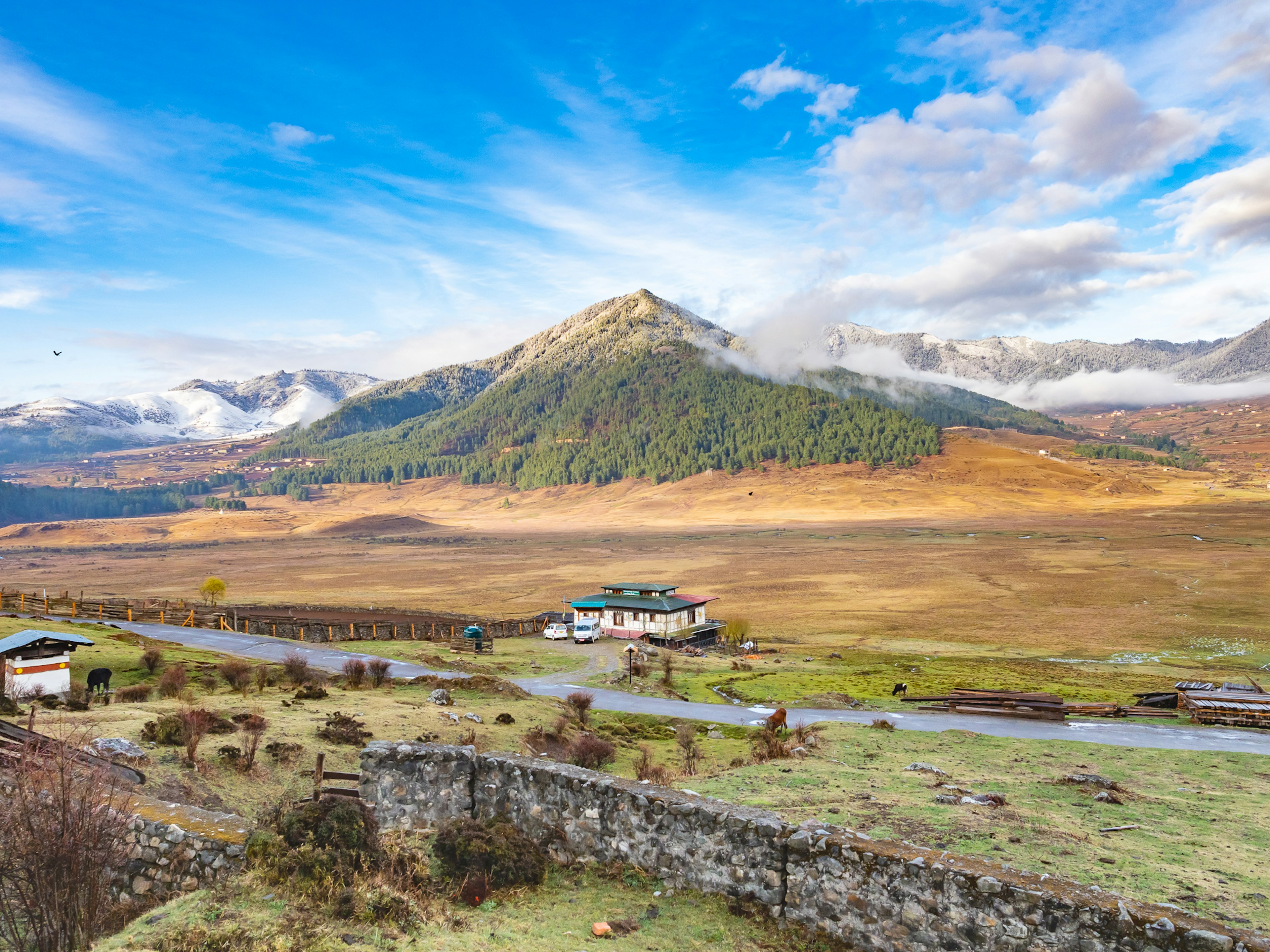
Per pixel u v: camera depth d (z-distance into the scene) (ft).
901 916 29.84
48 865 33.14
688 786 61.05
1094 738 101.91
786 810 51.65
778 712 106.22
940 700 140.36
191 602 313.12
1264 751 93.71
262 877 32.45
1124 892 37.24
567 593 479.82
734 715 130.82
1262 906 35.91
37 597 264.52
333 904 30.25
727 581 542.57
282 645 199.11
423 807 40.98
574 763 84.84
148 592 507.71
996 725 113.60
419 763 41.45
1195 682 164.86
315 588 524.52
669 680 172.45
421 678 146.82
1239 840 48.34
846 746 83.05
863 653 267.18
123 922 34.47
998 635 321.11
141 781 56.34
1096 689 176.45
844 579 531.09
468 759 42.09
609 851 37.42
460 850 35.06
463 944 29.30
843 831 33.19
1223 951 25.17
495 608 412.77
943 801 54.80
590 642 253.65
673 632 288.71
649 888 35.40
